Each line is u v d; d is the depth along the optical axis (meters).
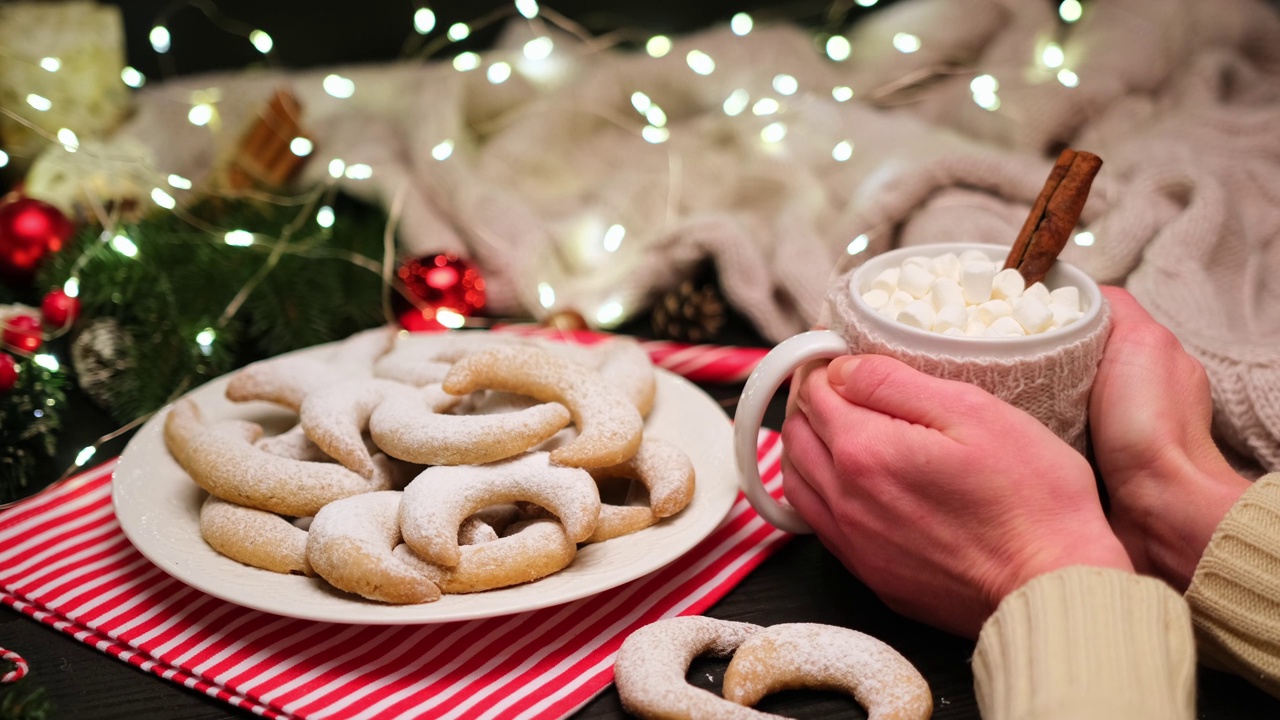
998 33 1.23
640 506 0.77
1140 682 0.63
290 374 0.82
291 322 0.97
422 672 0.72
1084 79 1.11
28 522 0.81
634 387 0.82
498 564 0.72
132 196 1.05
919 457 0.69
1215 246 0.94
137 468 0.79
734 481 0.79
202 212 1.06
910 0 1.31
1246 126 1.05
